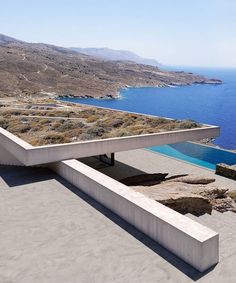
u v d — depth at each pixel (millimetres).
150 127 21703
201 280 5414
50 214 8070
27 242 6711
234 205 10883
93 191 9008
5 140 12898
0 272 5695
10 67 161875
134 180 14383
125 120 23953
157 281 5398
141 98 160625
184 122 21219
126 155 20734
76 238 6852
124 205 7621
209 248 5676
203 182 12805
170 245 6273
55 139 16594
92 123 23375
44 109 32719
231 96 183000
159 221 6488
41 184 10398
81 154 12430
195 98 165625
